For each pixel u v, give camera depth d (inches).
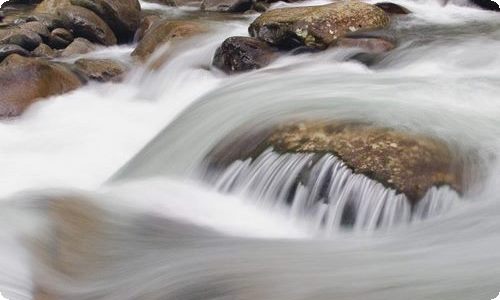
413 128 277.6
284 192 264.8
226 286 209.3
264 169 275.3
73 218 256.4
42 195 278.2
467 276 208.2
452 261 217.9
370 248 231.6
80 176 340.2
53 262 225.3
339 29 442.6
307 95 341.7
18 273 217.2
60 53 540.4
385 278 209.3
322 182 257.8
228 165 291.1
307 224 255.6
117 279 217.3
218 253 231.6
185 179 301.7
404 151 258.2
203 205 276.7
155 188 294.8
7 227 243.9
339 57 422.9
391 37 445.7
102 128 402.6
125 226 253.6
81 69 472.1
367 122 282.4
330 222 251.8
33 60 441.4
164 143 337.4
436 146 263.3
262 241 242.2
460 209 247.1
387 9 529.3
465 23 501.7
